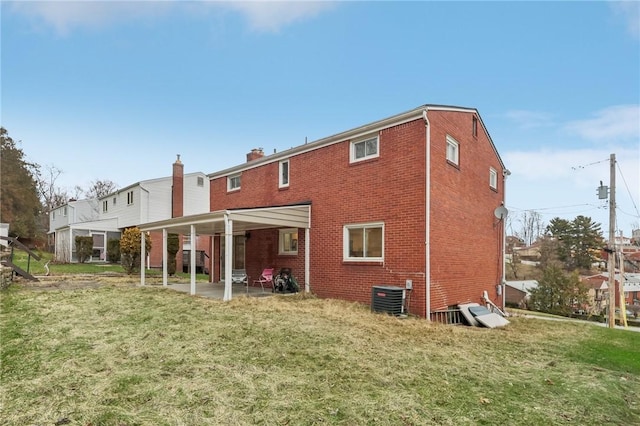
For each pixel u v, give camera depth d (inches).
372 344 236.4
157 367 183.8
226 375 174.7
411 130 372.2
